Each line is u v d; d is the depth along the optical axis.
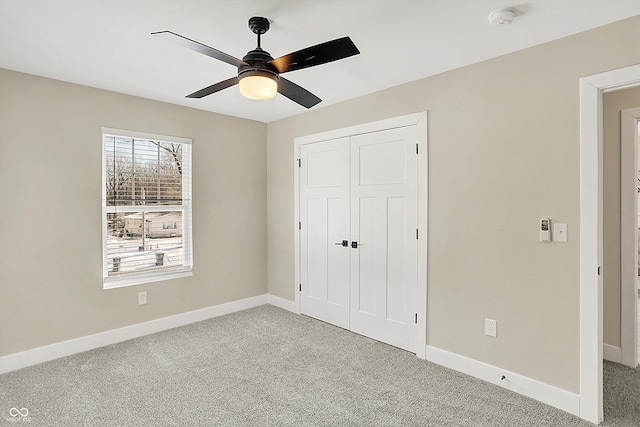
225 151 4.12
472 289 2.69
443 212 2.85
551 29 2.14
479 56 2.53
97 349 3.16
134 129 3.41
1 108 2.72
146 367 2.81
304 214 4.07
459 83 2.74
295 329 3.65
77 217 3.09
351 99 3.53
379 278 3.34
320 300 3.92
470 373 2.70
